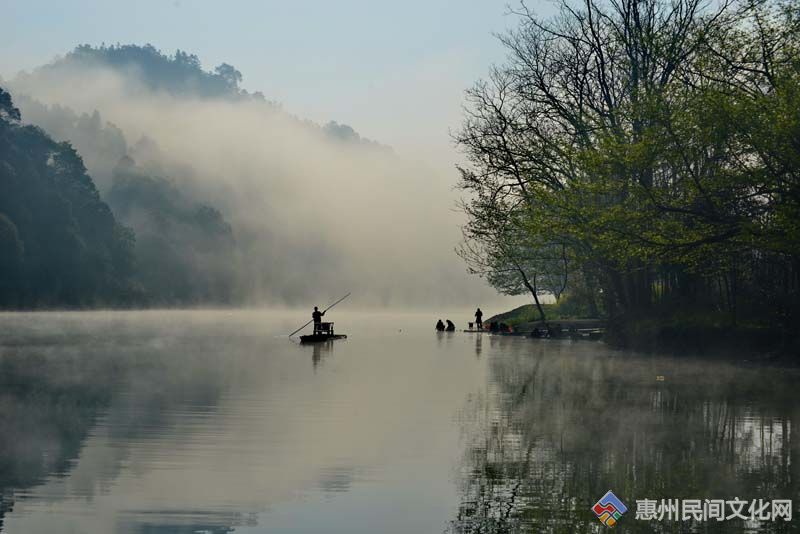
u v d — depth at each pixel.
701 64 33.03
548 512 11.43
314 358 38.50
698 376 28.91
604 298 54.56
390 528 10.67
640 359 37.41
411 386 26.05
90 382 26.19
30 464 14.04
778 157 30.05
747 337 35.47
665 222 35.22
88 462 14.22
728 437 16.84
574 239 46.69
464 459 14.66
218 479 13.10
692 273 41.81
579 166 40.59
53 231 124.38
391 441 16.30
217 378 27.86
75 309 126.06
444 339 59.94
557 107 46.59
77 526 10.62
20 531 10.38
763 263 38.06
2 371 29.61
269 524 10.81
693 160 33.25
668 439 16.64
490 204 50.47
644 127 37.06
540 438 16.70
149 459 14.51
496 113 50.25
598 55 45.66
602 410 20.73
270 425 18.06
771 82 31.52
